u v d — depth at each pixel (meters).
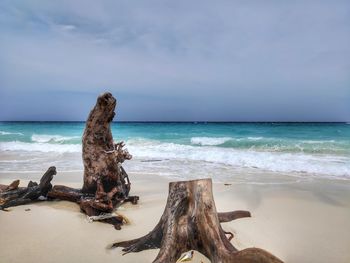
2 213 6.08
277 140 21.28
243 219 5.85
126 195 6.93
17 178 9.85
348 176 10.43
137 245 4.37
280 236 5.02
